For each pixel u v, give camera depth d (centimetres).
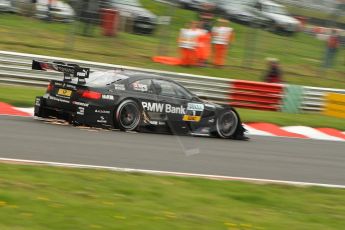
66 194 1611
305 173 2531
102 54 4697
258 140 3306
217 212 1652
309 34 5916
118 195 1686
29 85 3916
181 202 1709
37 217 1374
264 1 6016
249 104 4344
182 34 4903
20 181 1672
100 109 2858
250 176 2312
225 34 4984
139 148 2552
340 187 2283
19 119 2933
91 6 4853
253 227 1545
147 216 1505
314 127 3994
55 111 2912
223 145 2962
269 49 5569
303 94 4494
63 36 4831
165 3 6159
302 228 1606
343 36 5666
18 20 4762
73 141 2502
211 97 4212
